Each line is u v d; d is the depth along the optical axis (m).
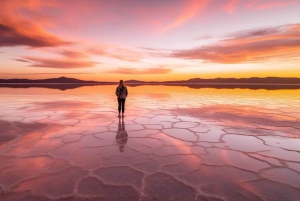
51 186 2.69
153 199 2.42
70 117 7.73
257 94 21.19
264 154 3.90
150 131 5.64
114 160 3.59
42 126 6.15
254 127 6.17
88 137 4.99
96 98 16.20
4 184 2.72
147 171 3.16
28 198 2.41
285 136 5.15
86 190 2.60
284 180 2.89
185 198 2.44
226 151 4.06
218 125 6.42
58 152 3.95
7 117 7.62
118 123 6.67
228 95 19.95
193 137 5.07
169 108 10.44
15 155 3.77
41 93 21.41
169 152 4.00
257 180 2.88
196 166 3.35
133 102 13.42
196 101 14.07
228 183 2.80
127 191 2.58
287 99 15.30
